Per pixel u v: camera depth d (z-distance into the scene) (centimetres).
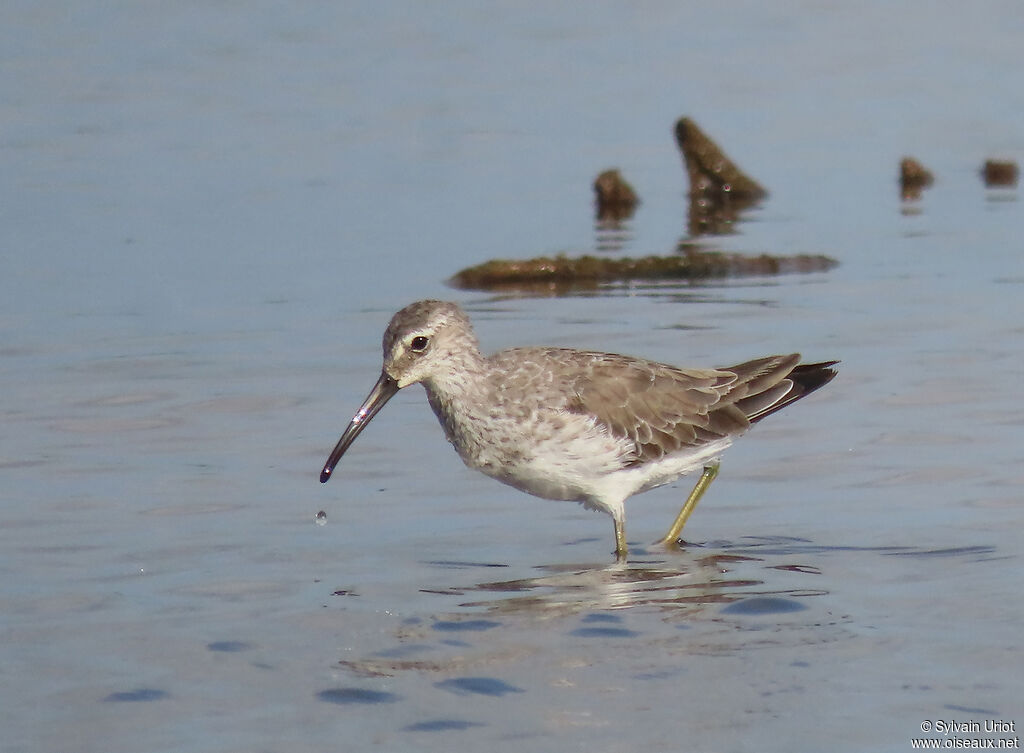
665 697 942
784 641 1025
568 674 977
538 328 1883
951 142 2905
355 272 2161
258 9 3994
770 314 1923
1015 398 1563
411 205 2547
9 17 3884
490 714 920
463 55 3578
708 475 1337
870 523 1268
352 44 3675
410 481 1396
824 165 2798
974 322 1844
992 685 945
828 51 3553
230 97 3244
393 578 1164
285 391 1647
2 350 1798
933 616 1060
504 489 1386
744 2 4019
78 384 1667
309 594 1125
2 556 1195
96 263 2197
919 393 1591
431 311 1309
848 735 887
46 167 2747
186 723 909
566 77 3406
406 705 934
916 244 2272
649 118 3112
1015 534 1222
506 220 2466
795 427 1514
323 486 1374
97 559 1191
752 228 2422
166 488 1359
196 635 1044
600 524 1320
